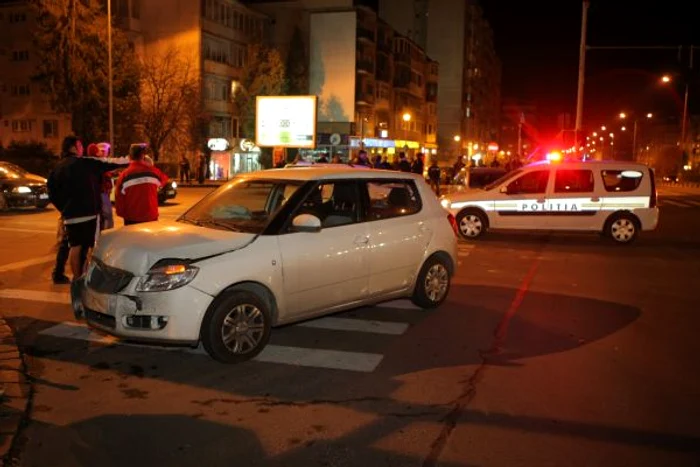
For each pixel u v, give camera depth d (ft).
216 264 18.58
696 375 18.78
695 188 166.30
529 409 16.07
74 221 26.40
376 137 201.87
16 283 29.68
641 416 15.75
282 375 18.30
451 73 301.22
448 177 128.47
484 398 16.75
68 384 17.38
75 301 20.02
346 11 180.04
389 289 23.89
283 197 22.04
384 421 15.24
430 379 18.11
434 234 25.49
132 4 145.79
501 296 29.12
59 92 124.57
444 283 26.32
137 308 18.01
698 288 31.68
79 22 120.98
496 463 13.26
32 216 58.08
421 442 14.16
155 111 133.28
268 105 101.19
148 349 20.40
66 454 13.43
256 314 19.47
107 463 13.08
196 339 18.30
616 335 22.91
